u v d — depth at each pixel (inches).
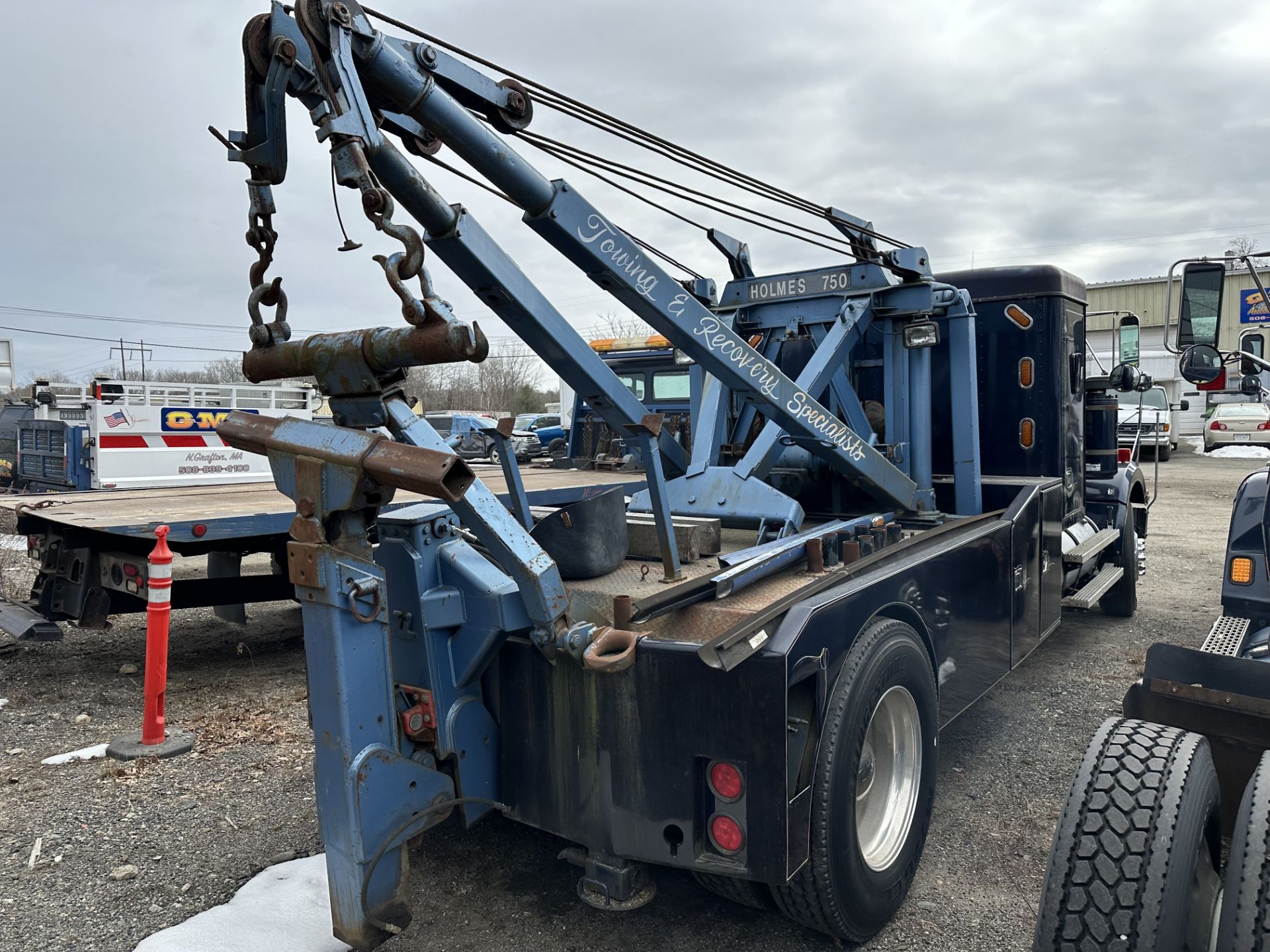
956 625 144.9
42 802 152.9
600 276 117.6
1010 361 209.9
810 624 100.8
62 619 233.0
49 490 490.6
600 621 106.7
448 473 81.7
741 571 117.1
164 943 109.3
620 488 129.0
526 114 111.1
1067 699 206.8
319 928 113.3
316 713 92.3
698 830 97.8
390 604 107.4
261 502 247.6
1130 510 273.3
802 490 181.6
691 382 196.5
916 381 175.2
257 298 96.3
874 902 111.3
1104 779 83.0
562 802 105.7
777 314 187.6
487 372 2829.7
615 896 102.3
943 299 177.5
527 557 98.0
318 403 537.3
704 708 96.6
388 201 83.4
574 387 116.6
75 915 118.0
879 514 164.4
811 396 155.8
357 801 90.1
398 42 96.1
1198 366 150.3
